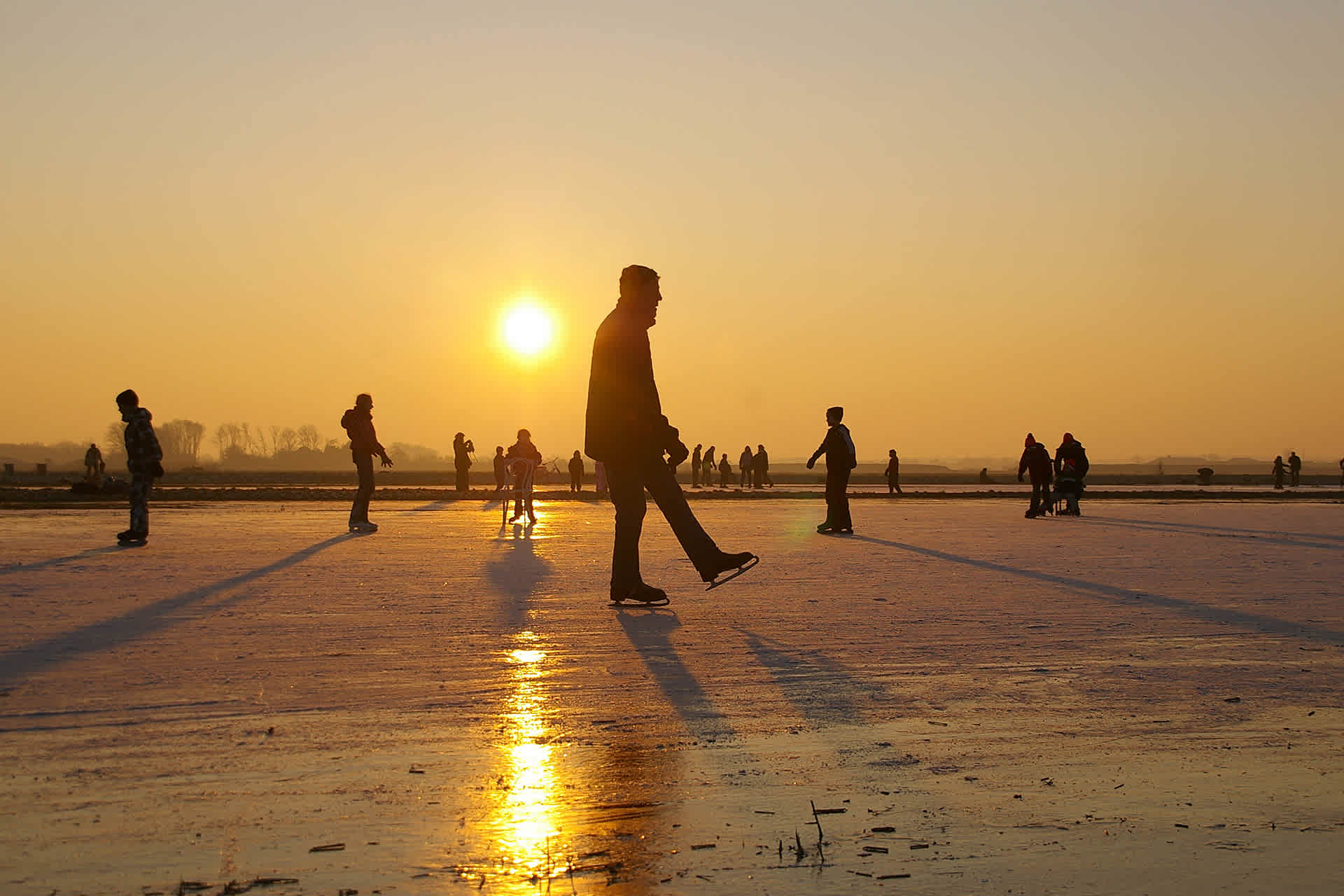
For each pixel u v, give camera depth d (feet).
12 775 14.35
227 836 12.18
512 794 13.71
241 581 35.22
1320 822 12.88
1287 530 66.44
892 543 54.34
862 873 11.27
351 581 35.50
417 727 16.98
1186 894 10.77
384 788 13.94
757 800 13.60
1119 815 13.14
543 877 11.11
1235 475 298.76
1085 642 24.72
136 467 50.60
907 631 26.21
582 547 49.57
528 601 31.19
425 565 41.04
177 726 16.89
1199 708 18.58
